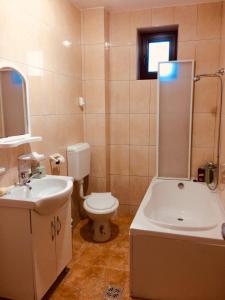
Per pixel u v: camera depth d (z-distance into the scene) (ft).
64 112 8.43
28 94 6.35
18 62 5.96
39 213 5.27
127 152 10.33
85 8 9.29
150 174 10.21
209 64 9.00
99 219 8.30
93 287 6.39
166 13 9.16
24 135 6.26
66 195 5.74
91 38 9.48
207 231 5.66
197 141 9.52
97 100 9.77
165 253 5.68
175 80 9.34
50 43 7.38
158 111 9.55
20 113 6.17
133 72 9.78
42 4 6.87
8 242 5.34
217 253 5.38
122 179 10.54
